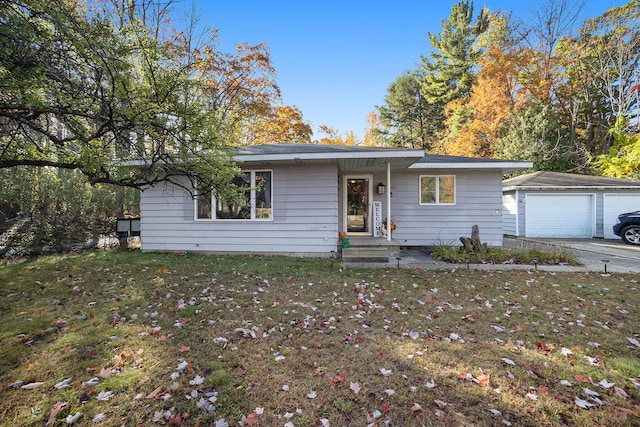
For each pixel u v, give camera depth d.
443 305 4.21
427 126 27.41
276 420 2.03
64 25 3.35
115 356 2.79
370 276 5.79
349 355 2.85
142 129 4.02
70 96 3.50
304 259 7.48
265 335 3.23
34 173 8.93
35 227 8.74
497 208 9.47
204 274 5.78
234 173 6.01
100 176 5.20
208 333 3.26
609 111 19.34
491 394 2.29
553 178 13.68
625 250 9.09
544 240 11.77
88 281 5.22
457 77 25.58
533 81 19.78
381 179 9.73
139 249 8.80
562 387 2.39
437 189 9.62
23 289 4.79
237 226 8.12
